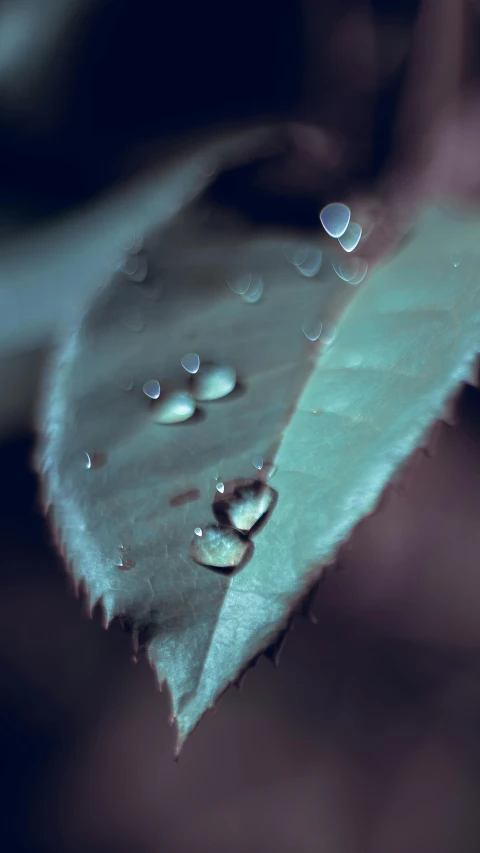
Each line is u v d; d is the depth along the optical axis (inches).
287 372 6.9
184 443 6.8
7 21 8.7
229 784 9.8
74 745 10.3
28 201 8.2
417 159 8.7
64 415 6.9
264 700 10.4
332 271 7.2
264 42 9.2
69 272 8.0
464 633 10.1
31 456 6.9
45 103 8.6
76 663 10.8
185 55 8.9
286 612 6.5
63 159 8.5
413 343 6.8
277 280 7.2
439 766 9.6
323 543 6.5
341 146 8.6
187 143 8.6
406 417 6.6
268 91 9.0
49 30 8.7
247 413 6.8
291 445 6.7
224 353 7.0
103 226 7.9
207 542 6.6
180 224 7.6
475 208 7.1
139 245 7.5
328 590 10.8
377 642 10.4
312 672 10.4
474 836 9.0
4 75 8.6
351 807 9.5
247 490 6.6
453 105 9.0
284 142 8.0
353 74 9.2
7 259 8.1
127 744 10.3
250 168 7.8
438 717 9.9
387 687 10.2
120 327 7.1
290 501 6.6
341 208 7.8
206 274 7.3
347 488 6.6
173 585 6.6
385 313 6.8
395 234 7.2
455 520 10.7
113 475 6.8
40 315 8.1
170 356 7.0
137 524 6.7
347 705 10.2
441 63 9.2
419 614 10.4
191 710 6.4
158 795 9.8
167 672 6.5
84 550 6.7
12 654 10.8
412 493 10.9
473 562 10.4
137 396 7.0
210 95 8.9
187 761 10.1
